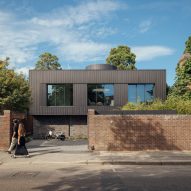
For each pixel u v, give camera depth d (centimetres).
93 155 2062
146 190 1122
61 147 2625
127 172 1524
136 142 2236
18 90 3447
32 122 4612
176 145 2236
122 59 7881
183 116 2244
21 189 1137
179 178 1355
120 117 2244
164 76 4281
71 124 4334
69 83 4312
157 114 2448
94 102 4303
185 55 4212
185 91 3578
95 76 4303
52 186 1188
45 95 4288
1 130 2286
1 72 3422
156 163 1819
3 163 1823
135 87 4316
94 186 1188
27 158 1962
